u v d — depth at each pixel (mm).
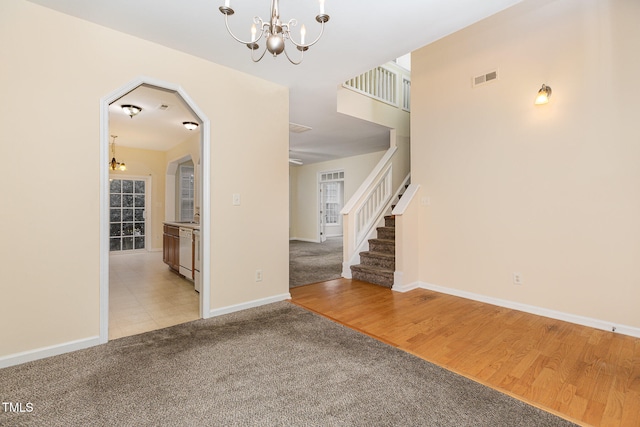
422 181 3971
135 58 2467
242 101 3105
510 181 3164
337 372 1946
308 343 2363
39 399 1648
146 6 2094
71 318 2215
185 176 7660
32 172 2064
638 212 2439
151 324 2746
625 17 2486
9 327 1997
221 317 2914
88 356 2133
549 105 2895
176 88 2674
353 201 4629
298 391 1740
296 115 4582
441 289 3785
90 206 2285
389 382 1835
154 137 5836
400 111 5551
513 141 3139
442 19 2250
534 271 3006
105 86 2336
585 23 2682
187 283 4277
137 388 1756
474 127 3451
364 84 4914
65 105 2178
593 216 2654
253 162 3203
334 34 2438
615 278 2553
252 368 1986
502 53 3217
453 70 3637
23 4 2027
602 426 1460
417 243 4004
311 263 5699
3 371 1924
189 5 2086
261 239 3287
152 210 7211
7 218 1984
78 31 2225
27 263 2053
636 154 2441
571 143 2764
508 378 1883
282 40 1493
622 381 1842
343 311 3104
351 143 6570
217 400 1655
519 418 1517
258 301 3260
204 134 2854
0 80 1956
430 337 2486
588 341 2389
